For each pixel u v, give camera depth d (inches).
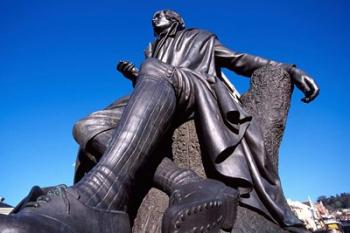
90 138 132.0
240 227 116.3
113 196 105.2
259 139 134.3
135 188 116.8
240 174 124.0
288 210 124.7
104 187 104.6
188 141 138.3
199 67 168.6
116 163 109.6
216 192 106.0
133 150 112.8
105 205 102.7
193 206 97.4
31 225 82.3
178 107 136.1
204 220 98.7
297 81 158.7
